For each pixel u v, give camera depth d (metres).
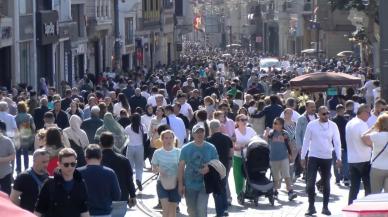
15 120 41.00
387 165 29.06
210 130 33.56
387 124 29.00
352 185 31.72
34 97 53.34
